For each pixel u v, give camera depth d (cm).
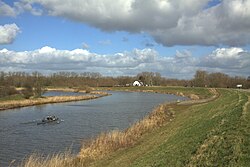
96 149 2697
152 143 2631
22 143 3488
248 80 15150
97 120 5200
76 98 9712
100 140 2923
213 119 2558
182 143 2064
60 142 3516
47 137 3806
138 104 8050
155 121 3947
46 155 2953
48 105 7938
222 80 16400
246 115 2323
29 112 6362
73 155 2775
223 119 2338
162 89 15675
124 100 9512
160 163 1786
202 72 17400
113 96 11725
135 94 13138
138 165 1977
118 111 6494
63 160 2472
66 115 5888
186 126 2911
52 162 2450
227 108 3189
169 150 2028
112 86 19850
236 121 2131
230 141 1656
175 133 2662
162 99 9694
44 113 6197
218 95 8519
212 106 4259
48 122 4997
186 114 4388
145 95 12262
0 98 8288
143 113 6066
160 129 3450
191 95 10712
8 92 9062
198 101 7081
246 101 3609
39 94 9600
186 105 6234
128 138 2973
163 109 5294
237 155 1423
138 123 3788
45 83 16950
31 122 5009
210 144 1728
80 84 18850
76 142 3491
